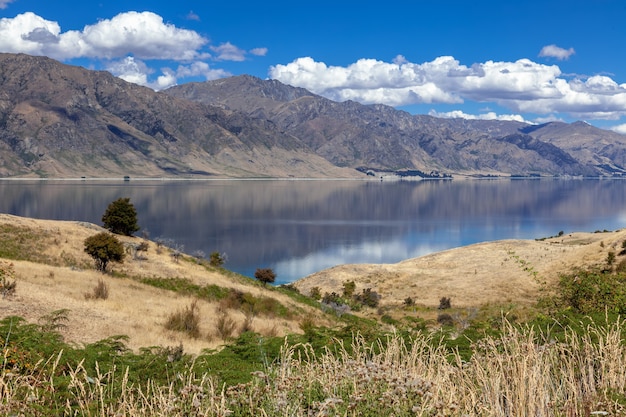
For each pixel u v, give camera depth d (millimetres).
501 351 8805
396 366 8023
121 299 36688
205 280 56188
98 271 51188
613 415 6453
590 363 7977
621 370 7523
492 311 42312
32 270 42062
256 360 12484
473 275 82375
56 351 13109
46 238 59812
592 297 16906
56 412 7219
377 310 65188
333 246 184500
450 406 6074
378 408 6121
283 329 34406
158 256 65188
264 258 157750
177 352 13312
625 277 17641
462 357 9742
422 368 8367
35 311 23844
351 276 95250
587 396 7090
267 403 6590
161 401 6766
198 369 11242
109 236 53781
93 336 21250
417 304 68625
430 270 93562
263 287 65062
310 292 80438
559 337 9867
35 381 8164
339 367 7805
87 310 27672
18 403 7027
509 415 6891
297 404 6578
